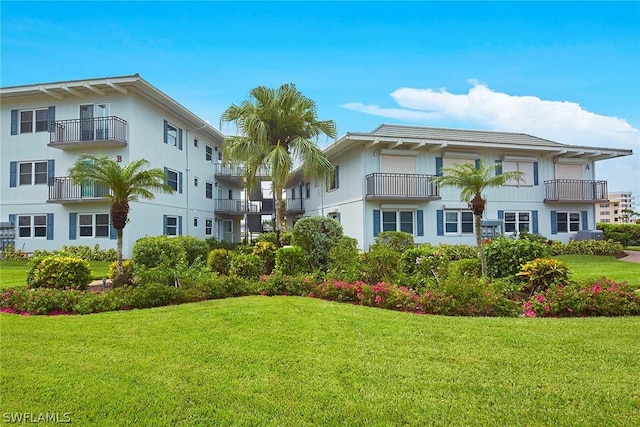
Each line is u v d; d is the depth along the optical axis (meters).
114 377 3.53
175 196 19.47
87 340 4.60
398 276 7.58
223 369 3.68
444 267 7.57
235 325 5.16
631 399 3.07
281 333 4.80
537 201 18.11
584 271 10.73
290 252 8.60
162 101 17.31
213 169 24.86
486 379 3.44
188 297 6.95
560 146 17.69
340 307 6.21
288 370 3.64
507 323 5.25
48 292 6.49
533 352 4.10
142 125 16.75
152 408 2.98
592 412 2.87
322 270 9.51
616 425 2.71
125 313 5.99
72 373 3.62
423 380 3.42
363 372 3.59
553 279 6.91
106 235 16.14
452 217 17.08
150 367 3.74
